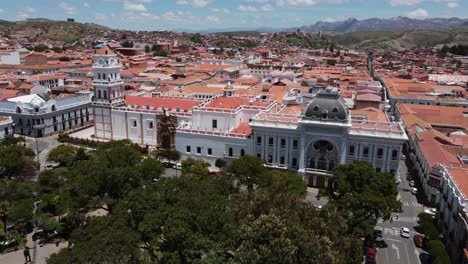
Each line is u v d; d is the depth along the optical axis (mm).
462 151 135250
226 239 71125
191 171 119312
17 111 177125
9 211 91688
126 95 180875
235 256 66812
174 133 155750
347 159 121688
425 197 123188
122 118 165500
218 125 145750
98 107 169500
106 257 59719
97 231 68812
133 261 64188
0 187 95438
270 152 130625
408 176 142375
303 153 124125
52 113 180375
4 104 180250
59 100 184875
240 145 134625
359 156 120250
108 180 94812
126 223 71688
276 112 142000
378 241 96438
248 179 107250
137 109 162250
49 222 93688
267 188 91000
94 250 60906
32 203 96500
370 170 94438
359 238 80188
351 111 147750
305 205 79125
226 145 136625
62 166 130875
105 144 139875
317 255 64125
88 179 94875
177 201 75500
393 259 88438
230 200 84125
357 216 86625
